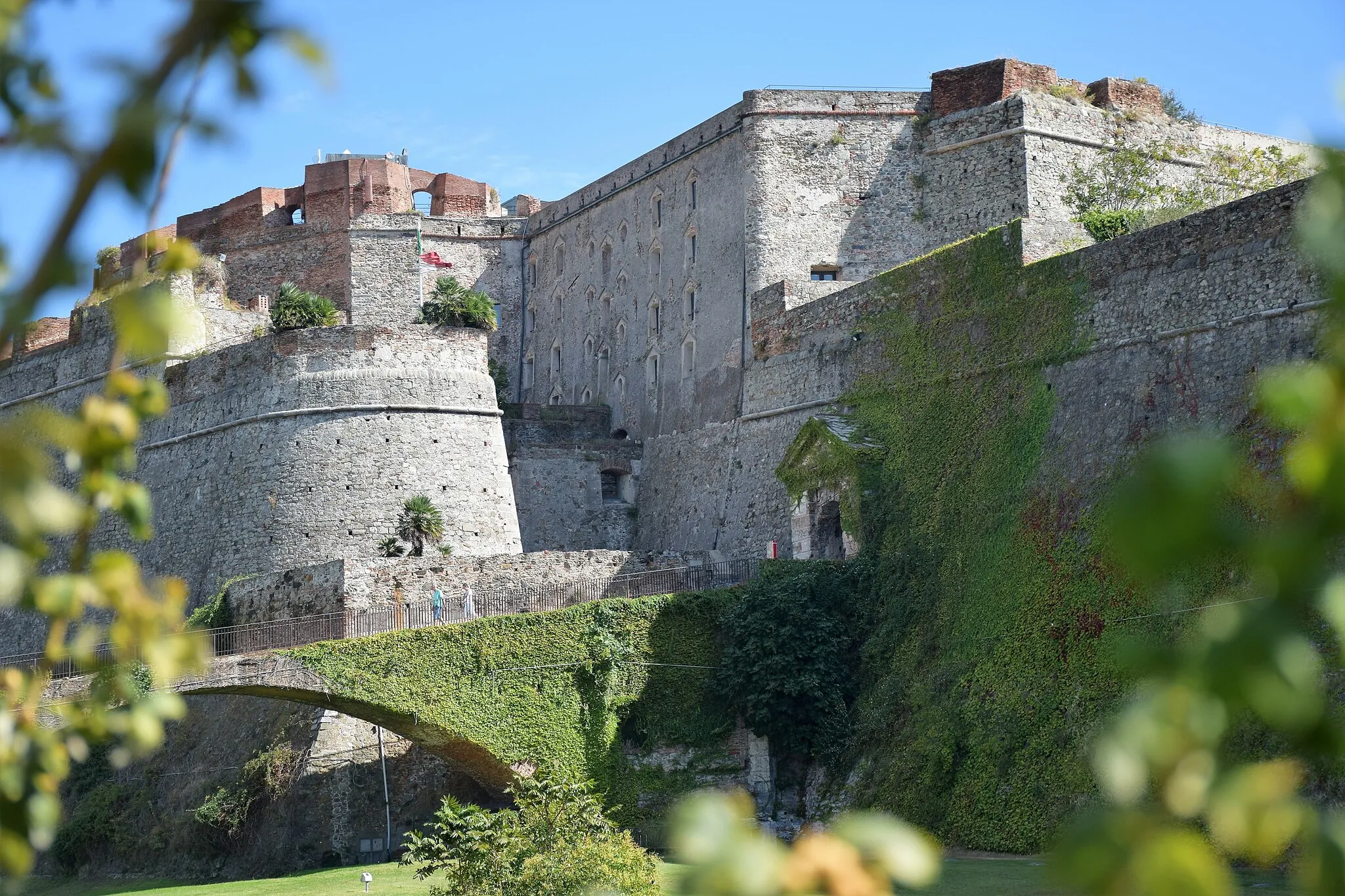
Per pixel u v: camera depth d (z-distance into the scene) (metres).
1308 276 37.59
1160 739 4.48
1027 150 59.00
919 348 50.25
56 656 8.13
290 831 47.25
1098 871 4.41
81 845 53.47
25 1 6.76
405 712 44.06
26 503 6.04
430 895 33.22
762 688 45.19
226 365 62.59
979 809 38.53
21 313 5.93
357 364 59.81
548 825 30.33
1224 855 30.12
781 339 58.78
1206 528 4.35
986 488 45.00
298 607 50.50
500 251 83.19
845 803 42.91
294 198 85.19
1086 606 38.91
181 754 53.84
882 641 45.41
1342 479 4.33
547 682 45.59
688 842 4.95
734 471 60.69
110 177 6.04
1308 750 4.41
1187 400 39.91
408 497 58.59
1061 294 44.78
